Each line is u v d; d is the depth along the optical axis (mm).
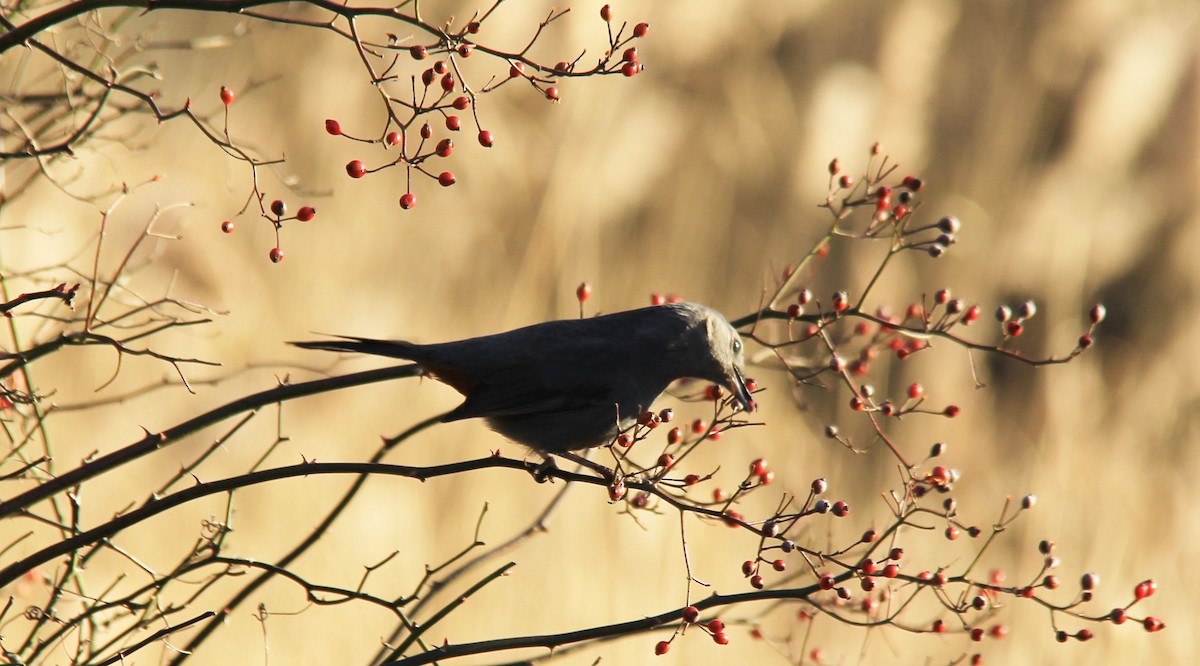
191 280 12875
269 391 6512
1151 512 14836
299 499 12086
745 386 8539
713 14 15930
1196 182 16641
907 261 16172
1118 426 15492
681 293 15234
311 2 5375
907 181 7512
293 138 14633
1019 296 16469
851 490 14516
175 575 5898
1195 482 15305
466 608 11820
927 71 16344
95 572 11156
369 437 12945
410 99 14703
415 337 14023
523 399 7867
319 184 14539
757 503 13305
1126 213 16469
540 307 14094
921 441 14867
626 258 15070
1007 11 17672
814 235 16281
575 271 14297
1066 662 12852
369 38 14727
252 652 10883
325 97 14703
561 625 11906
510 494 12781
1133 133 16547
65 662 8664
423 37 14703
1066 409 15180
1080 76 16953
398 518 12250
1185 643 13422
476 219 14797
